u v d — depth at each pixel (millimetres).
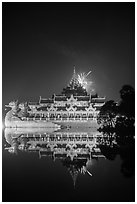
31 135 185875
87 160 86625
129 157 89250
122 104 153625
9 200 53531
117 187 59750
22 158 92125
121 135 152625
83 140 145375
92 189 58844
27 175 69500
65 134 190375
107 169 73125
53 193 57094
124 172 69750
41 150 109938
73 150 108625
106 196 55250
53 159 89875
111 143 127938
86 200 54188
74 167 77688
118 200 53656
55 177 67812
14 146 123625
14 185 61719
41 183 63312
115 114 171500
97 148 112875
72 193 57031
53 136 174625
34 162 85188
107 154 97250
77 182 63594
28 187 60438
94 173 70125
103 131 191625
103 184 61781
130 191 57625
